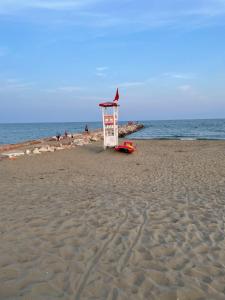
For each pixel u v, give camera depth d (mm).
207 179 11531
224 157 17859
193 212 7293
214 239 5691
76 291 4008
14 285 4129
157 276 4406
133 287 4125
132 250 5219
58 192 9336
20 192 9312
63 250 5184
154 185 10516
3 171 13523
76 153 20250
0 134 70062
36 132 81125
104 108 20516
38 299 3824
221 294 3971
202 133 54969
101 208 7547
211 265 4719
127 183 10883
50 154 19703
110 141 20750
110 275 4410
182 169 13930
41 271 4496
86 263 4750
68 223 6445
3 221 6535
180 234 5930
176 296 3930
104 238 5703
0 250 5145
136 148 24094
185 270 4574
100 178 11875
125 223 6500
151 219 6777
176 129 70625
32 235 5793
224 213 7215
